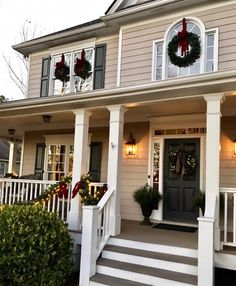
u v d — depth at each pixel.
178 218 6.96
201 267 4.02
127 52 7.65
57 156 9.48
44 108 6.79
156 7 7.15
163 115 7.23
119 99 5.68
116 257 5.03
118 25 7.96
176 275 4.37
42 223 4.57
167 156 7.30
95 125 8.44
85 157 6.19
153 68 7.20
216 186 4.57
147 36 7.44
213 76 4.56
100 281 4.56
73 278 5.33
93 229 4.87
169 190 7.17
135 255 4.86
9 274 4.13
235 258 4.27
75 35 8.79
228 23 6.48
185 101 5.38
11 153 12.58
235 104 5.71
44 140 9.91
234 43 6.36
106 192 5.55
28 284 4.21
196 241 5.15
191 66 6.82
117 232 5.59
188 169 6.98
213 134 4.70
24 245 4.26
